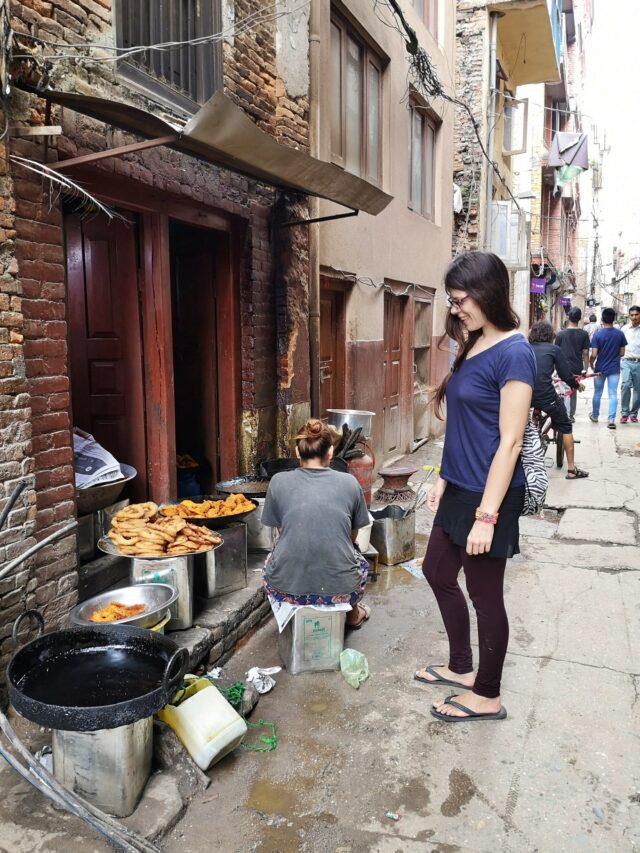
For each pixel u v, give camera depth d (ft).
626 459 28.32
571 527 19.56
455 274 9.29
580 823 8.13
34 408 10.17
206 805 8.43
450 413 9.80
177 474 17.15
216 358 17.48
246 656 12.30
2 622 9.60
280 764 9.23
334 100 22.08
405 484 18.15
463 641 11.03
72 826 7.79
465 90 39.47
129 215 14.08
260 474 16.76
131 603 10.48
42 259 10.21
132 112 9.80
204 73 14.89
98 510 13.03
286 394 18.65
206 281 17.37
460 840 7.85
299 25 18.65
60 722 7.41
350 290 23.67
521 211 43.47
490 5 38.50
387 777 8.97
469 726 10.11
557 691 11.05
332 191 14.85
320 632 11.57
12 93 9.48
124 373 14.64
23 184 9.78
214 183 15.35
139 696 8.05
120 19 12.25
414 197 31.12
